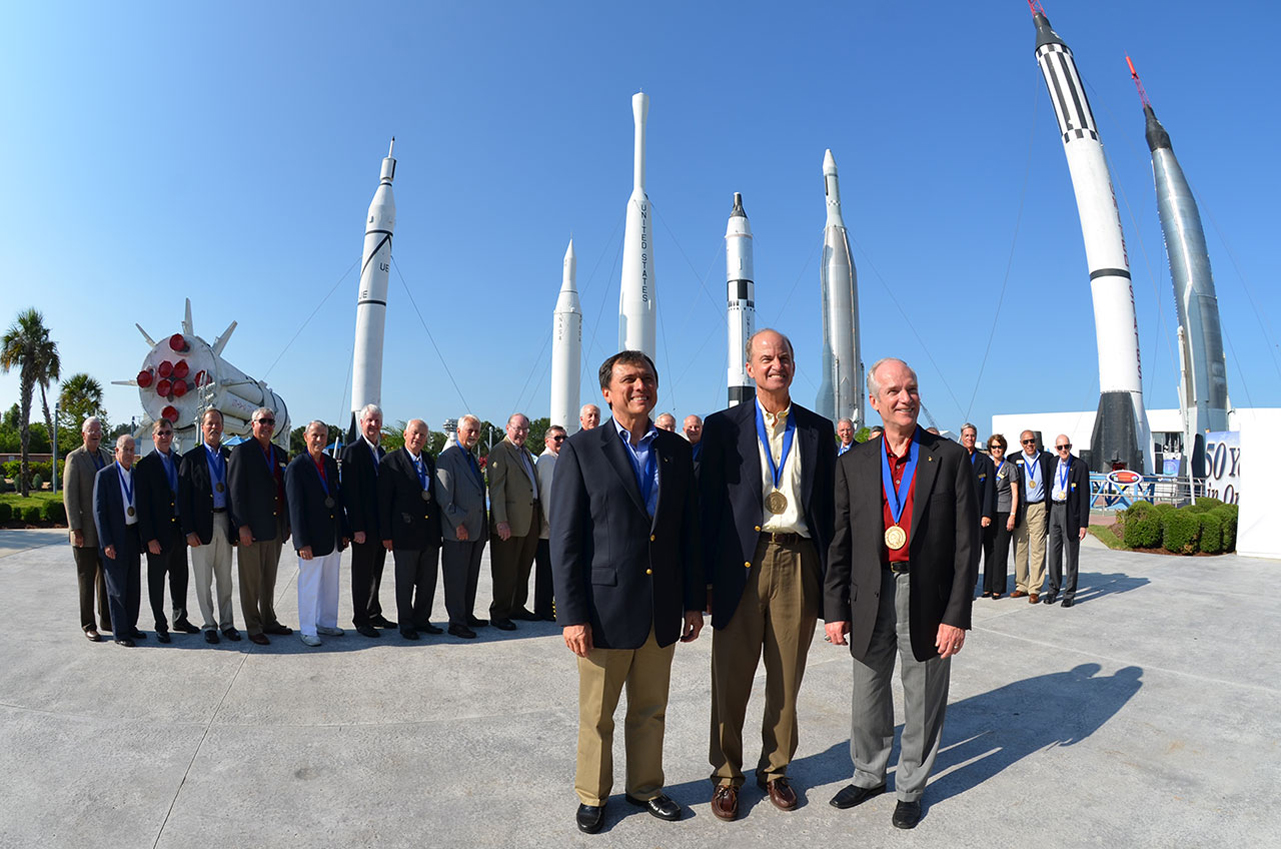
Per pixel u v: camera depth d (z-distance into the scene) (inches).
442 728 190.7
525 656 262.2
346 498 296.5
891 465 154.5
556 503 147.9
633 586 143.1
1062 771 166.1
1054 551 355.6
